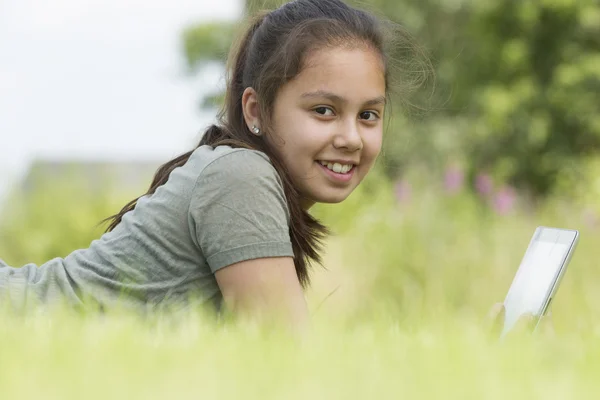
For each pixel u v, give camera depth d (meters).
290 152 2.56
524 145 18.50
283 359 1.28
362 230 7.12
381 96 2.60
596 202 9.24
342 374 1.18
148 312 2.22
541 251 2.55
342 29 2.57
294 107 2.54
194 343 1.41
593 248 6.74
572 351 1.45
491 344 1.54
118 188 9.18
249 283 2.29
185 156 2.68
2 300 2.38
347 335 1.61
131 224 2.45
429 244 6.71
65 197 8.86
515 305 2.48
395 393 1.09
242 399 1.04
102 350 1.27
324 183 2.56
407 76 3.30
